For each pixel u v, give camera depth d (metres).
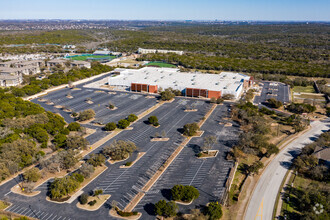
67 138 81.88
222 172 70.81
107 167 72.81
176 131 96.50
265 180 67.62
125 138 90.31
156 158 77.69
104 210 56.53
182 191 58.88
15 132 85.00
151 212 56.09
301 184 66.00
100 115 111.56
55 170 70.12
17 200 59.22
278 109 121.81
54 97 135.75
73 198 60.19
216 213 52.78
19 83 159.75
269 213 56.09
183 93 144.62
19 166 69.12
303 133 96.31
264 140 81.75
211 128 98.81
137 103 128.62
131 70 184.62
